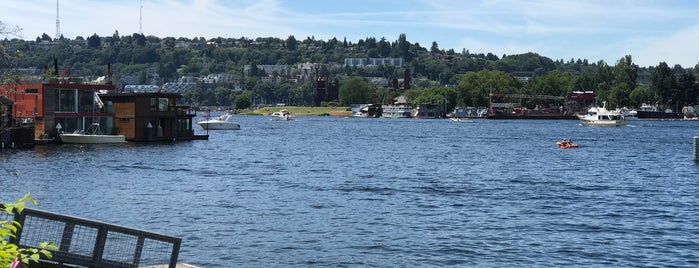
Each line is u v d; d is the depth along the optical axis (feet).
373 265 117.91
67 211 166.09
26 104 382.83
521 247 132.05
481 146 467.52
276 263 118.32
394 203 185.37
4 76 195.21
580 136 621.72
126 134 422.41
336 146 456.04
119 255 90.63
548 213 171.22
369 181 239.91
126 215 161.27
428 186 225.56
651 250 130.72
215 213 165.37
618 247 133.08
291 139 543.39
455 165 311.06
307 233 143.13
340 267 116.37
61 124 395.55
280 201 186.70
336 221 156.87
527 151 415.64
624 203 190.08
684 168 305.12
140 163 295.69
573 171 285.84
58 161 293.23
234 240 135.13
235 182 232.73
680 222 160.35
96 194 196.03
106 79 455.22
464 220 159.84
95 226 74.95
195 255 122.62
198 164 298.97
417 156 368.07
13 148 349.20
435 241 136.56
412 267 116.88
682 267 118.52
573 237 141.79
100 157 318.45
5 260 46.03
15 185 212.84
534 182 240.73
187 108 480.64
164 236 77.46
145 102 424.87
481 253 127.03
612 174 274.57
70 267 75.25
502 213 170.30
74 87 397.60
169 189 210.18
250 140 518.37
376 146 460.55
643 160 350.23
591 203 189.37
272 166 298.15
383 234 142.72
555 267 117.60
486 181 242.78
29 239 73.51
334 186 223.51
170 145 413.80
